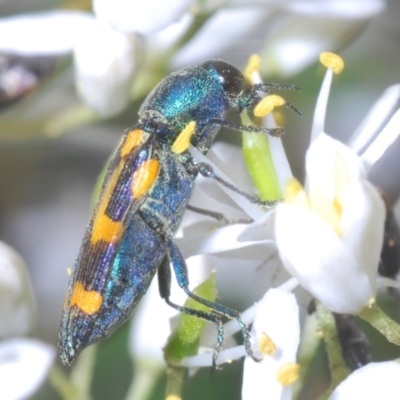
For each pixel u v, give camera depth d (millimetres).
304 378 76
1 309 76
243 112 70
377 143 69
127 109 90
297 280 67
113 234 70
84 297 70
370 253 65
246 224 71
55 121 84
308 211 65
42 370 76
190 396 86
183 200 71
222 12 87
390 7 94
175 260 71
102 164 102
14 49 81
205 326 71
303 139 88
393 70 94
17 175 104
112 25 79
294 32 84
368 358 70
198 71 72
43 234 104
